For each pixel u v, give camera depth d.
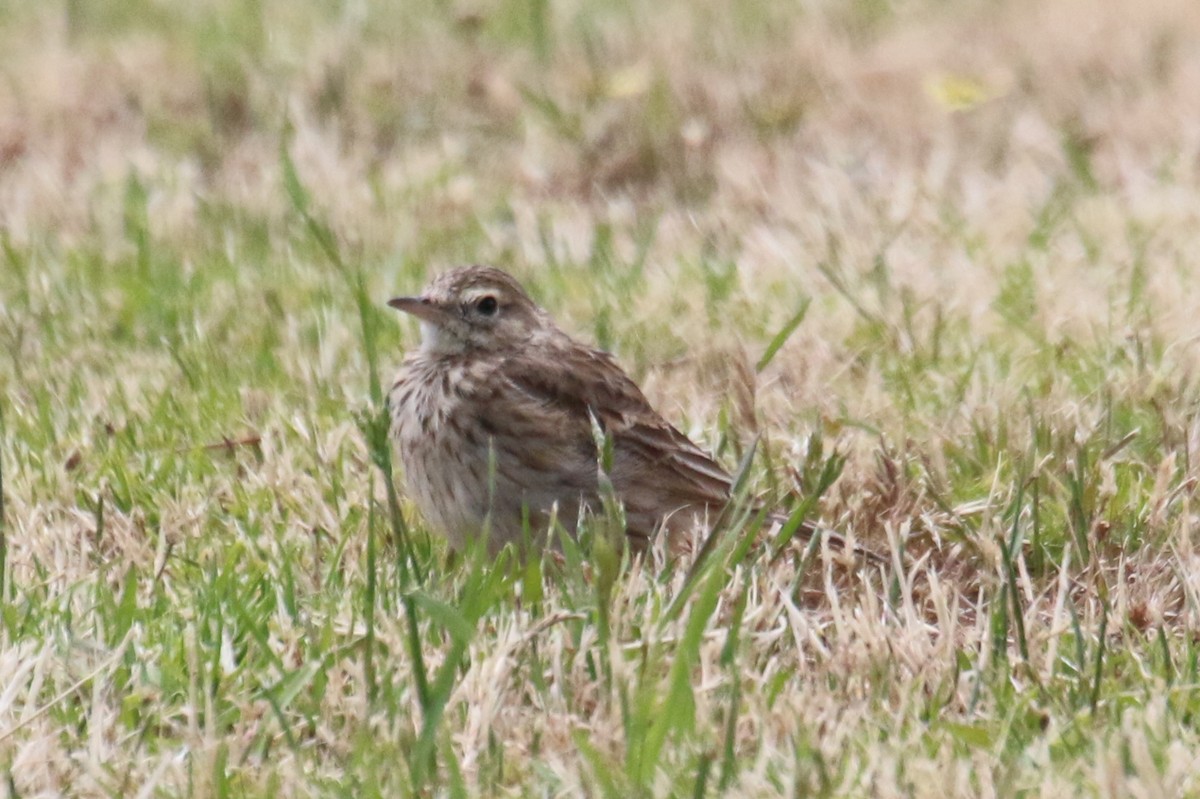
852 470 10.99
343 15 22.48
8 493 11.08
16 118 19.38
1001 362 13.00
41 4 23.83
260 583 9.73
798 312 13.45
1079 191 17.00
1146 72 20.50
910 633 8.91
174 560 10.16
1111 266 14.88
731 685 8.43
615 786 7.69
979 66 20.80
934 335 13.23
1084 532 10.06
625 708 7.95
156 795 7.80
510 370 10.59
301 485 11.07
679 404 12.43
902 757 7.92
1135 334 12.75
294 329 13.75
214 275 15.08
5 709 8.26
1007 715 8.36
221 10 23.14
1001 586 9.45
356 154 18.17
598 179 17.72
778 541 9.67
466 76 20.11
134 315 14.30
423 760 7.72
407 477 10.73
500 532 10.58
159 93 19.80
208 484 11.27
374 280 14.95
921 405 12.36
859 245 15.36
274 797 7.70
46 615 9.28
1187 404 11.88
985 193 16.84
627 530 10.70
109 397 12.57
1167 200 16.56
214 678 8.68
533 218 16.47
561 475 10.58
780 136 18.64
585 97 19.23
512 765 8.01
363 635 9.01
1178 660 9.09
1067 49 21.36
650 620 8.91
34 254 15.55
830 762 7.93
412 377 10.80
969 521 10.45
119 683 8.73
